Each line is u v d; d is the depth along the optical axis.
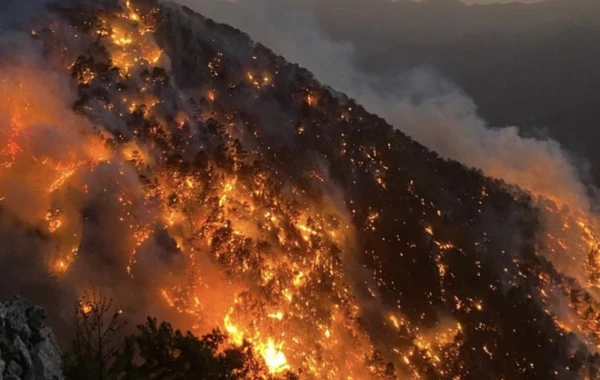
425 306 71.69
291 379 55.19
